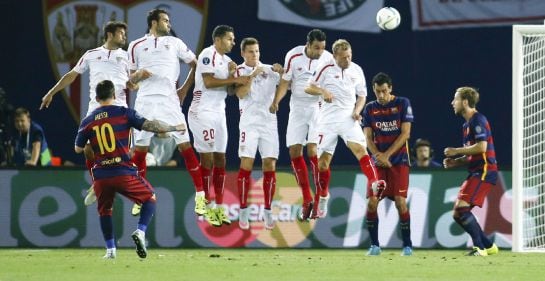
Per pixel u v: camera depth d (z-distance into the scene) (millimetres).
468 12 66688
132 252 49375
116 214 53375
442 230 53156
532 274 36219
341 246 53312
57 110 67438
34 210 53719
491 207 53406
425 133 68375
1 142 58375
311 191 53562
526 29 51219
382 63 68062
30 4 67188
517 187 50781
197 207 48281
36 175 53750
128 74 48188
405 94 68250
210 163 49750
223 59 49031
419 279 34031
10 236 53688
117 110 39750
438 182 53344
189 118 49656
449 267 39031
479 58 68000
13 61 67312
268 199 51469
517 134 50938
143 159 48625
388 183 47906
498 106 68062
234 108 67875
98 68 47969
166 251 50625
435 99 68250
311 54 49906
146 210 40250
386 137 47406
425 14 67000
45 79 67312
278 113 68375
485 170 46625
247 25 67438
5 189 53750
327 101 47031
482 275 35688
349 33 67750
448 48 68000
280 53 67438
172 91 47781
